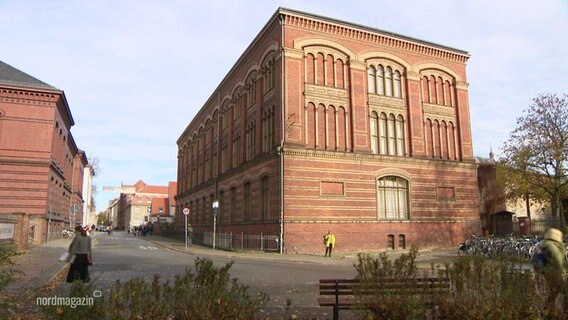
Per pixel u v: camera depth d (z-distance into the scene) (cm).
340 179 2842
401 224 3012
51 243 3378
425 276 689
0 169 3219
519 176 3597
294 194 2688
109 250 3100
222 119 4253
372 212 2914
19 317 808
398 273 653
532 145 3303
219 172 4181
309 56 2936
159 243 4312
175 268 1839
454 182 3309
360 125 2989
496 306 630
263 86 3169
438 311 635
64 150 4538
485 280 660
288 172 2698
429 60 3397
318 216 2730
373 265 671
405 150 3164
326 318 861
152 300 590
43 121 3375
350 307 759
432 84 3406
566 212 4159
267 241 2777
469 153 3438
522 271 690
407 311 607
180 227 6091
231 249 3092
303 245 2656
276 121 2839
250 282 1422
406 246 2998
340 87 2991
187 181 5884
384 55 3195
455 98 3484
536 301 652
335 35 3022
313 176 2761
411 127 3194
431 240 3111
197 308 570
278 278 1535
